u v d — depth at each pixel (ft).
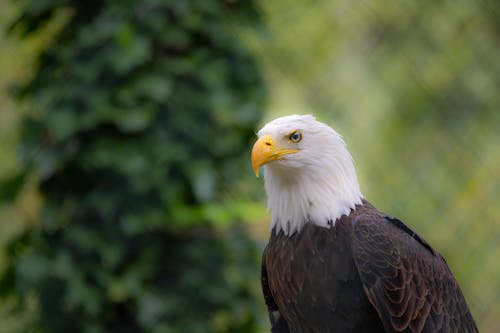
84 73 32.40
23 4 34.42
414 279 25.09
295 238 25.90
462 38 51.44
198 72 33.22
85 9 33.55
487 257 49.75
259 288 35.22
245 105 33.91
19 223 37.50
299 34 47.26
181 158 32.71
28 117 33.35
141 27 32.73
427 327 25.31
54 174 33.37
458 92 51.03
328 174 25.71
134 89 32.37
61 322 33.06
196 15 33.53
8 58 39.96
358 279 24.80
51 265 32.60
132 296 32.42
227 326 34.60
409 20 50.49
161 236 33.19
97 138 32.76
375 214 25.93
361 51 49.26
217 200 33.65
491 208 50.19
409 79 50.06
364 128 48.26
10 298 33.96
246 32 35.86
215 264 33.68
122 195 32.55
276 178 26.25
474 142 50.78
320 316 25.46
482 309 49.44
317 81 47.37
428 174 49.67
